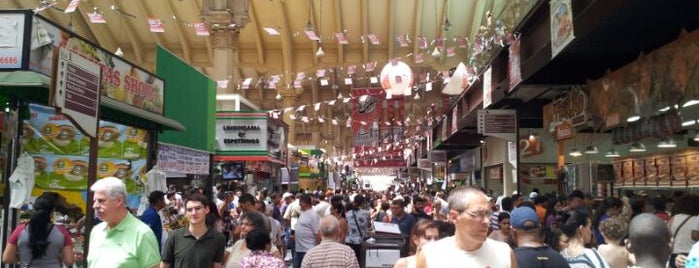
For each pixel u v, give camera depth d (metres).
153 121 10.22
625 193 15.45
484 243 3.13
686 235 5.98
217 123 21.27
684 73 7.31
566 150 19.66
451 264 3.04
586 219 5.48
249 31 42.19
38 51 7.42
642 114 8.64
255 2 38.22
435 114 30.61
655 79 8.16
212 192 16.91
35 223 5.75
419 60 20.67
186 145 15.09
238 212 12.13
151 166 10.77
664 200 10.18
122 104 8.98
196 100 16.03
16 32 7.21
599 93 10.44
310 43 43.41
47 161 10.31
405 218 9.27
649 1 7.32
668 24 8.27
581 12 8.15
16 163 7.46
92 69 5.73
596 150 16.77
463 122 20.12
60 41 7.97
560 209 9.96
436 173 40.94
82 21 38.91
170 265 5.42
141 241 4.42
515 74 11.92
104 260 4.37
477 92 17.72
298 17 39.47
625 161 15.20
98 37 41.22
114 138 11.00
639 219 3.47
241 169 21.22
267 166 24.45
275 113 30.42
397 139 47.00
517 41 11.78
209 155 17.31
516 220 4.23
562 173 16.67
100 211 4.38
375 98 33.56
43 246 5.71
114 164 10.90
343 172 60.34
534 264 4.01
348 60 43.56
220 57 27.30
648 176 13.88
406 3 36.81
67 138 10.47
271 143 22.55
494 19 14.95
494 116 15.69
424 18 37.34
